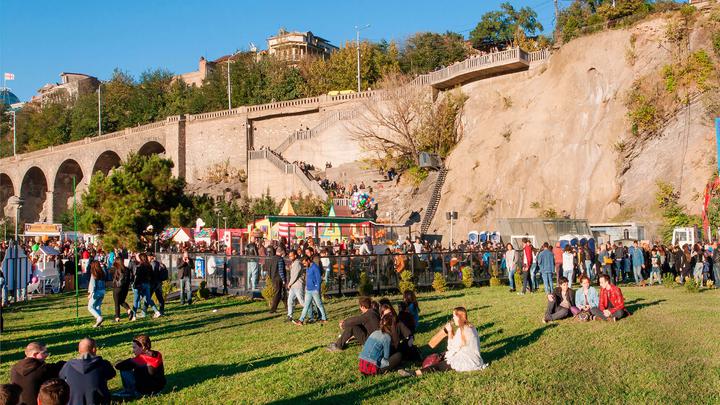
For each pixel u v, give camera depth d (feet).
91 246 133.18
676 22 149.59
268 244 104.58
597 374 32.91
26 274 86.69
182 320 60.39
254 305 71.67
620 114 152.05
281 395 30.76
